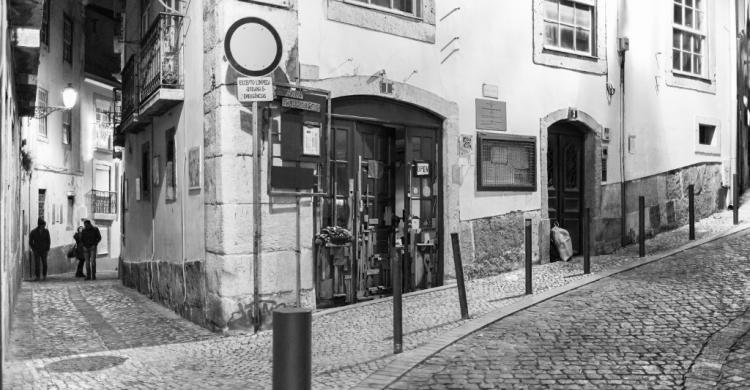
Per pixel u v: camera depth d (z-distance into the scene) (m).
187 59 9.23
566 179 12.48
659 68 13.93
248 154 8.06
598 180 12.59
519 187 11.31
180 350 7.06
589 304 7.90
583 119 12.34
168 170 10.33
